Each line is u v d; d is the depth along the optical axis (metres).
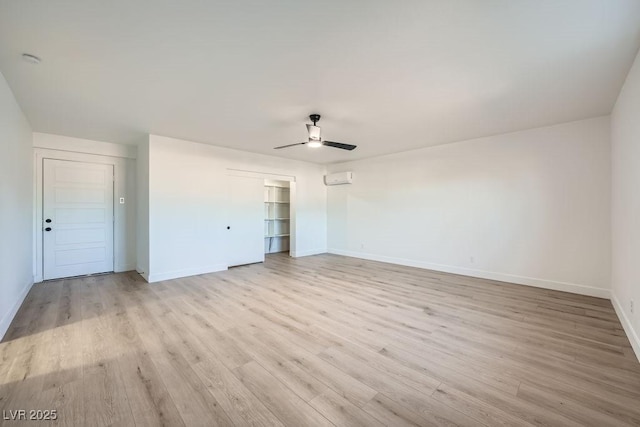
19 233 3.38
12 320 2.97
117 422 1.58
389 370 2.10
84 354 2.31
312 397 1.80
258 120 3.78
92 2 1.66
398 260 6.00
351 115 3.60
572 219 3.93
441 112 3.51
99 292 3.98
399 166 5.93
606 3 1.67
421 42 2.08
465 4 1.68
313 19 1.83
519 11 1.74
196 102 3.18
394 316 3.14
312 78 2.63
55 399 1.76
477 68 2.45
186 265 4.92
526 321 2.99
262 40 2.06
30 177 4.11
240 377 2.01
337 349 2.41
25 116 3.63
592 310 3.29
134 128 4.17
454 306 3.45
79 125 4.01
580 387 1.90
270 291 4.07
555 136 4.03
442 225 5.28
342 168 7.11
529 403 1.74
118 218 5.19
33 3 1.65
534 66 2.42
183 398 1.78
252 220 6.13
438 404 1.74
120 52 2.20
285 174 6.59
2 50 2.15
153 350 2.38
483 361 2.22
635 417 1.62
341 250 7.21
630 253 2.64
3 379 1.96
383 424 1.58
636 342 2.33
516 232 4.41
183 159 4.86
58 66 2.40
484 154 4.71
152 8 1.71
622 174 2.96
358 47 2.14
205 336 2.65
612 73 2.54
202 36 2.01
